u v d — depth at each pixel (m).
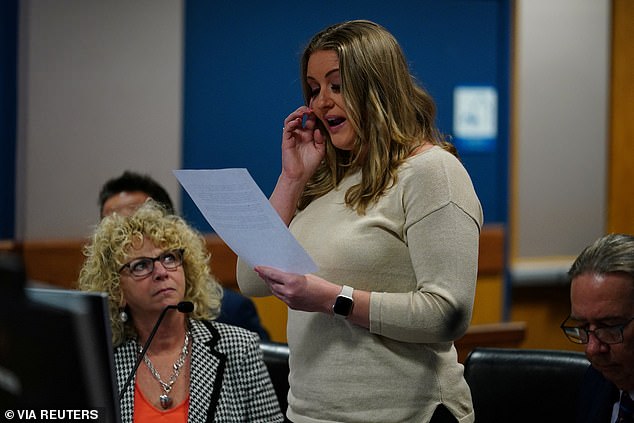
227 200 3.51
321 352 3.75
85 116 9.12
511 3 11.06
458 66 10.94
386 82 3.76
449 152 3.87
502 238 11.03
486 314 11.05
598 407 3.86
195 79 9.78
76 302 2.70
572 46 11.45
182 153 9.76
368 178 3.76
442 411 3.73
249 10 9.95
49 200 9.02
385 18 10.56
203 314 4.67
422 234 3.62
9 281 2.72
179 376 4.38
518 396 4.66
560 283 11.35
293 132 4.06
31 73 8.90
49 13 8.92
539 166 11.38
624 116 11.80
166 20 9.41
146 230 4.43
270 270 3.62
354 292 3.59
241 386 4.42
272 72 10.08
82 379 2.72
